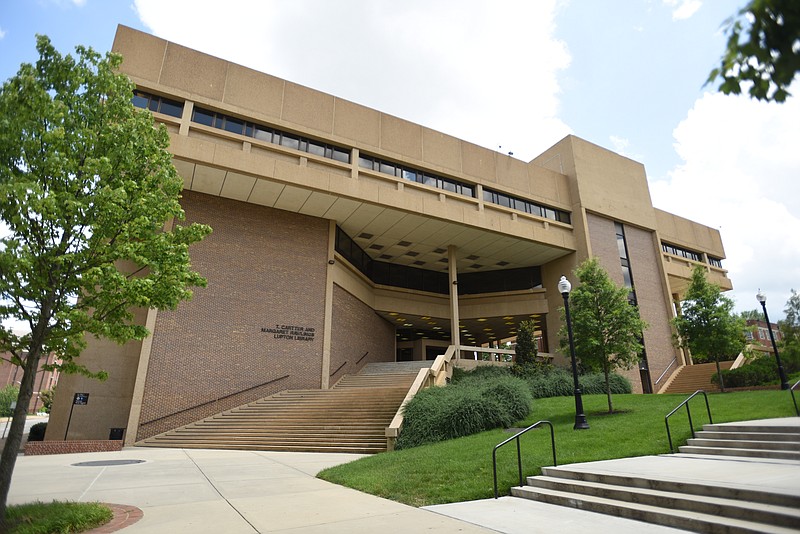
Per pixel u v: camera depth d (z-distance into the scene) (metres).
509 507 6.86
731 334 20.84
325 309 24.88
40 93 7.20
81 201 7.16
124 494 8.03
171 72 21.06
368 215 25.86
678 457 9.34
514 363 26.34
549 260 33.59
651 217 35.88
